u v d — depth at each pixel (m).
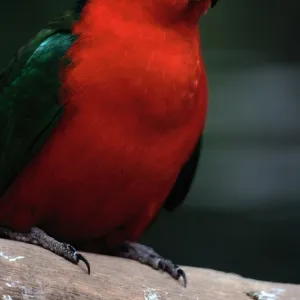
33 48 10.09
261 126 18.55
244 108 18.69
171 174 10.06
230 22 19.33
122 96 9.29
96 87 9.28
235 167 18.25
